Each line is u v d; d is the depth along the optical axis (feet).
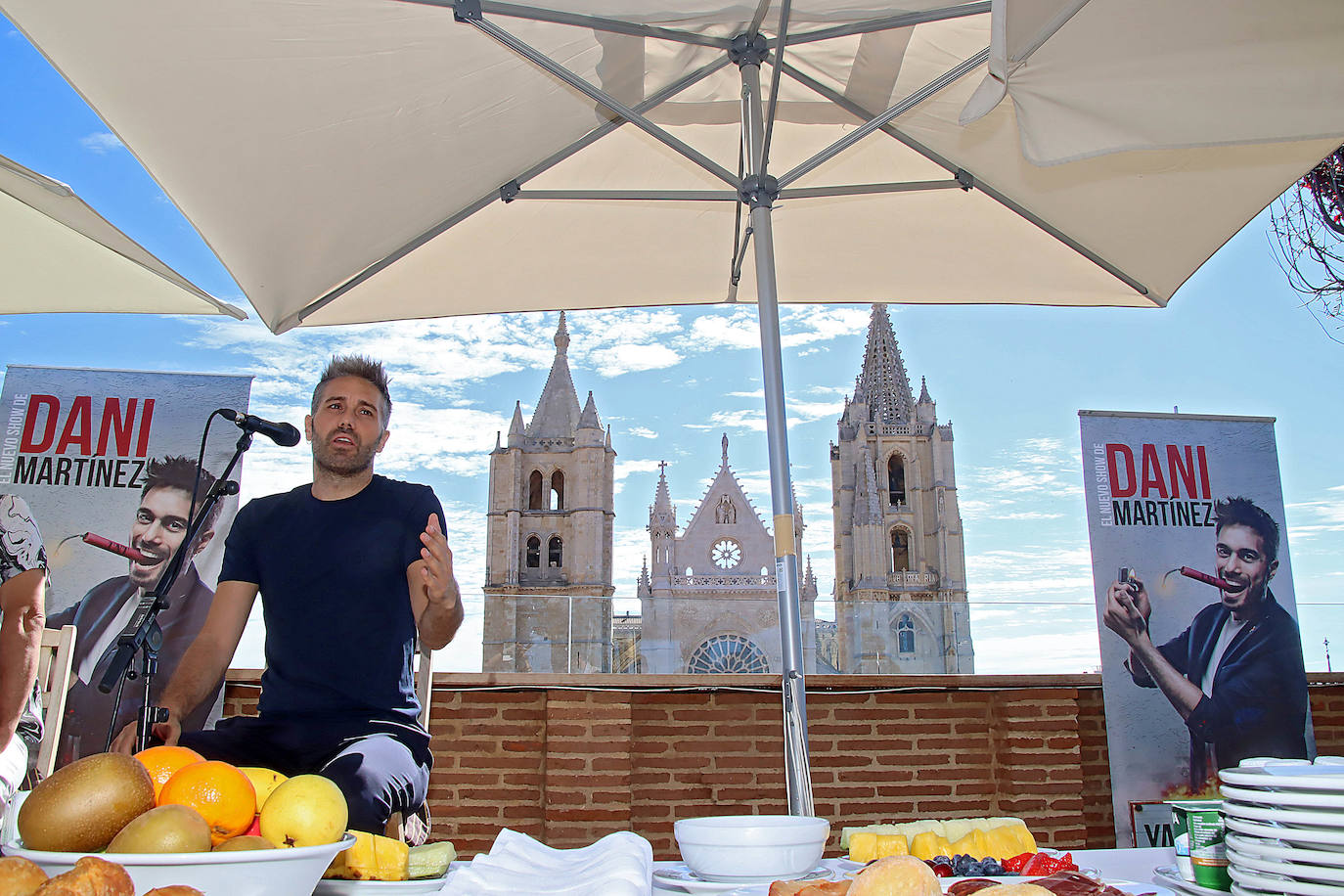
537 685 19.33
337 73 6.29
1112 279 8.78
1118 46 4.17
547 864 3.30
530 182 8.46
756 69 7.19
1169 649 20.11
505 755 19.69
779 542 6.21
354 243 7.74
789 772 5.71
